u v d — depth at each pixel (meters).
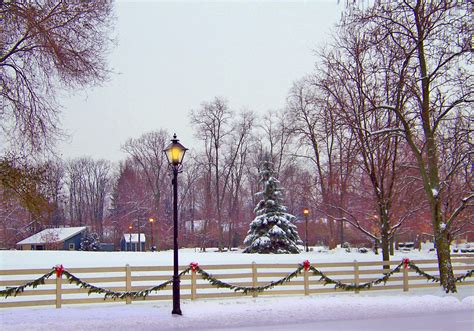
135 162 76.12
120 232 72.81
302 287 20.97
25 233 55.72
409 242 65.56
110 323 13.91
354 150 24.88
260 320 15.21
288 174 59.66
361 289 20.52
